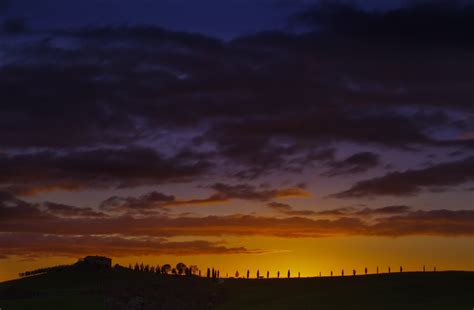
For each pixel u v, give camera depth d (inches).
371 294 7347.4
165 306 7529.5
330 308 6811.0
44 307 7258.9
